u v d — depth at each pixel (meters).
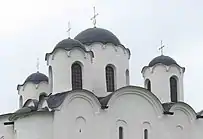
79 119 41.62
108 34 49.25
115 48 48.34
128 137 43.47
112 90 47.75
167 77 49.66
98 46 47.91
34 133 41.59
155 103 45.06
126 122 43.59
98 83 47.09
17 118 43.94
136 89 44.19
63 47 44.88
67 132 40.88
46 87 56.53
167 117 45.72
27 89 56.44
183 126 46.56
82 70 45.31
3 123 49.06
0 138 50.09
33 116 41.91
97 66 47.50
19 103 57.59
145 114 44.59
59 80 44.44
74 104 41.59
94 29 50.00
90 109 42.16
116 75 48.00
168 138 45.38
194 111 47.28
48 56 46.12
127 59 49.62
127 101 43.97
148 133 44.50
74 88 44.81
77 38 49.56
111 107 43.03
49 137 40.94
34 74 57.41
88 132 41.75
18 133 43.41
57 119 40.72
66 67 44.47
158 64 49.91
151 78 50.28
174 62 50.56
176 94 50.09
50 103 42.03
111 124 42.78
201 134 47.47
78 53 45.12
